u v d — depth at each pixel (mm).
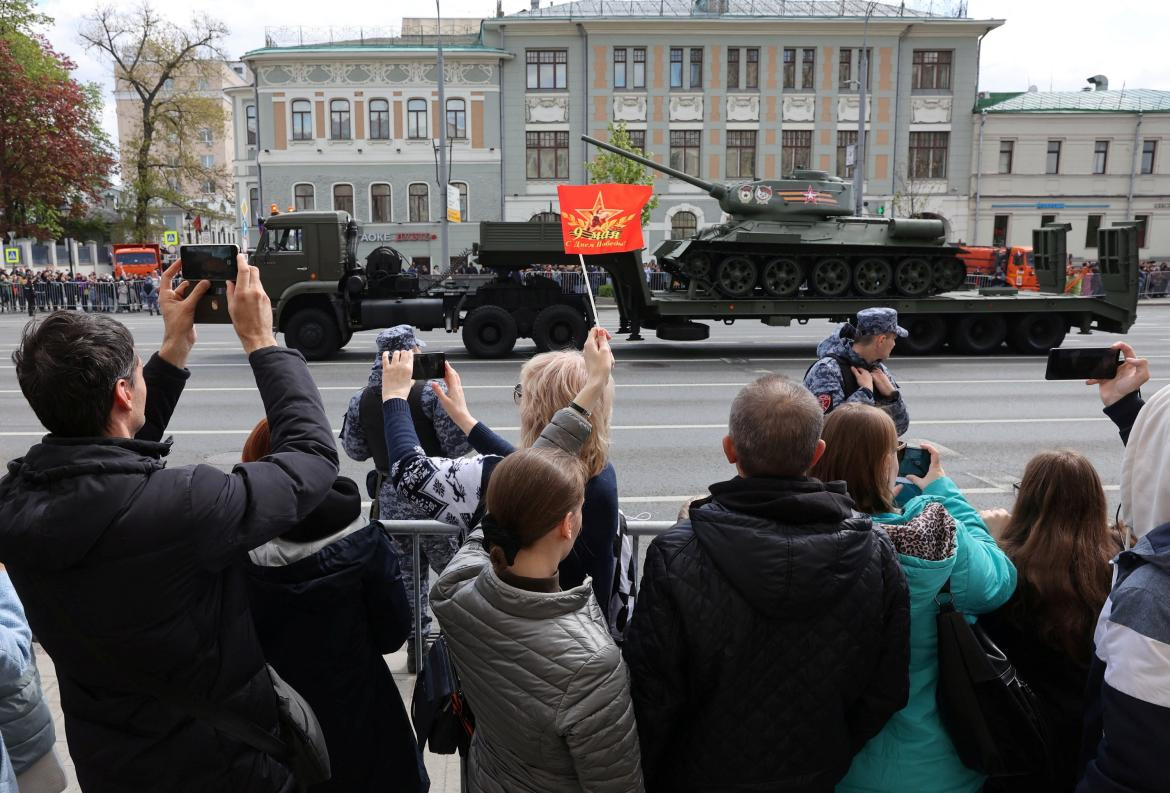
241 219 41031
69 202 44062
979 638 2461
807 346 19031
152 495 1826
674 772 2217
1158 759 1667
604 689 1914
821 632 2045
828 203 18438
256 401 12000
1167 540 1789
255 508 1920
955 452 9219
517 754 1987
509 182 39094
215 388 13094
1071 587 2549
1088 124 40562
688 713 2197
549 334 17109
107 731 1926
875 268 18328
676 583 2111
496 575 1994
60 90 39375
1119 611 1751
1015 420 10867
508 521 1963
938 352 18641
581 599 1994
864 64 29172
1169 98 42281
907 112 39500
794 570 1991
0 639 2273
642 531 3576
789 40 38469
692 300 17641
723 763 2115
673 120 38875
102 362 1870
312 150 38781
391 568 2512
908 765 2422
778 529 2045
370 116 38688
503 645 1930
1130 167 41031
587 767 1915
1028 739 2387
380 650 2613
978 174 40219
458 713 2365
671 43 38406
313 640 2363
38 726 2430
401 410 2898
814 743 2100
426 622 4152
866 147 39344
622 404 11961
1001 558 2553
